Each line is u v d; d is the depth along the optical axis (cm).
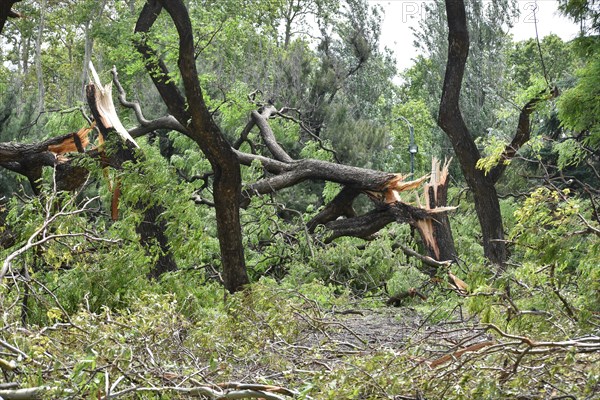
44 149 1438
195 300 889
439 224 1652
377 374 467
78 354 493
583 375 454
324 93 2838
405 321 1053
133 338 533
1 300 573
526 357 486
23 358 496
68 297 905
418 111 4881
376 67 3903
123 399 467
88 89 1461
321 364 577
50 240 796
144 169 1229
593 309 614
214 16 1703
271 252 1599
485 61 3559
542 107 1650
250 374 581
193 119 1191
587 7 1706
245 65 2877
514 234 648
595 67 1686
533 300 656
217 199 1214
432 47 3928
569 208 633
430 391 458
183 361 595
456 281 1231
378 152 2952
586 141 1683
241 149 2469
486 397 434
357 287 1570
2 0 1191
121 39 1452
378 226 1680
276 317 745
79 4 4688
